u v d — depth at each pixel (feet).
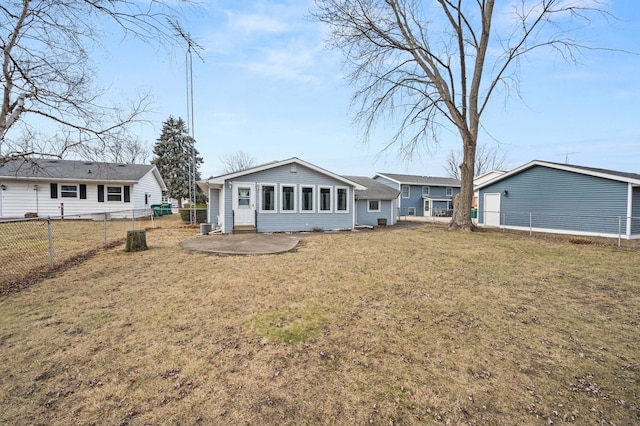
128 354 10.11
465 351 10.80
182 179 101.71
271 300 15.46
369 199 65.51
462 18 43.73
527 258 26.99
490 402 8.11
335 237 39.75
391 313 14.08
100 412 7.39
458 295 16.76
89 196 65.46
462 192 48.96
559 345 11.35
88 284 17.85
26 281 18.37
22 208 61.31
